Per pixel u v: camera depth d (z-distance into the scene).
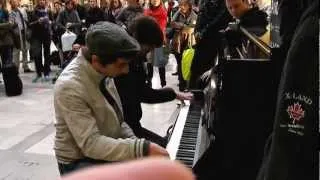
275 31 1.96
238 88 1.79
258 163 1.82
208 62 3.67
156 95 2.72
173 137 2.46
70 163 1.83
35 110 6.52
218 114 1.83
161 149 1.74
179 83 7.11
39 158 4.50
